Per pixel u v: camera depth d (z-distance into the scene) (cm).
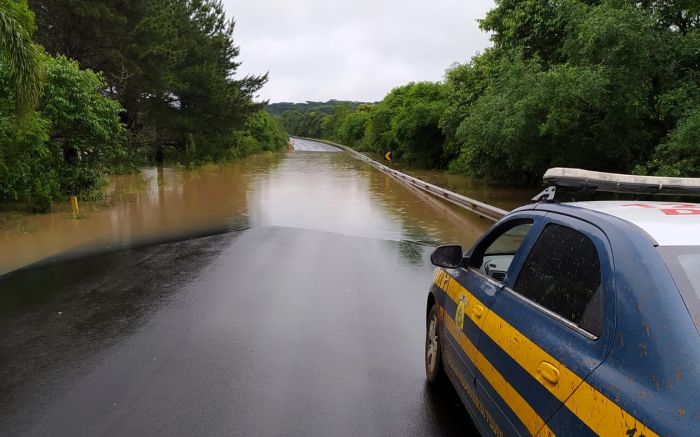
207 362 491
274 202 1864
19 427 376
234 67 4306
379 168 3928
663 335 183
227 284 781
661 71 1150
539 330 251
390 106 5941
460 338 357
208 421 385
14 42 1011
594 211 263
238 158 4956
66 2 2212
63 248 1053
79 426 378
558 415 214
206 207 1705
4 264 916
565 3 1462
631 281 204
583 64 1226
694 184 311
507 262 416
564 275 257
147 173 3023
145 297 714
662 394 171
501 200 1989
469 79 2564
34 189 1431
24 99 1045
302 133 16738
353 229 1317
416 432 374
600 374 197
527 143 1536
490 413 289
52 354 513
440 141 3862
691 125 963
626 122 1255
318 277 828
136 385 444
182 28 3569
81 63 2486
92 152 1655
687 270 201
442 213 1612
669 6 1207
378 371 474
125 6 2586
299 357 504
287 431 373
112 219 1430
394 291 748
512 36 1752
